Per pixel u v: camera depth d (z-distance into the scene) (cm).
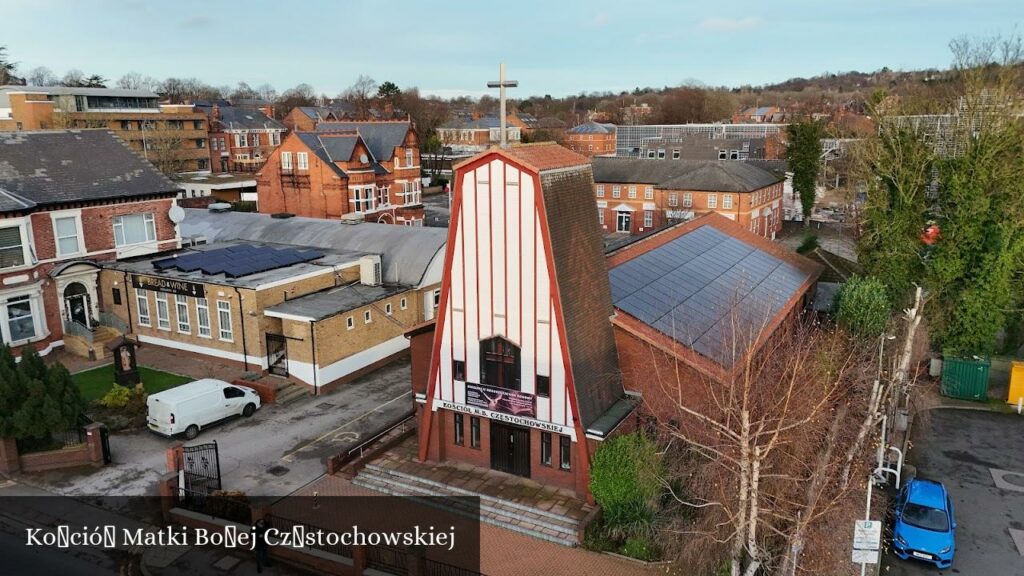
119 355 3269
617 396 2573
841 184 9262
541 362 2380
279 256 4097
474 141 14562
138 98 10019
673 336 2497
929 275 3891
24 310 3628
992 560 2241
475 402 2533
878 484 2655
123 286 3938
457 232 2448
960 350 3753
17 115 7425
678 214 7456
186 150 10125
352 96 18088
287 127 13112
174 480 2361
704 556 1900
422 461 2680
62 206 3775
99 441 2686
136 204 4153
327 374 3475
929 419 3288
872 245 4369
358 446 2758
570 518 2269
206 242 4834
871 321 3488
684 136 10544
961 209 3722
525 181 2294
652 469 2169
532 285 2347
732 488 1938
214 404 3022
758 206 7450
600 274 2562
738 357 2547
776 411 2138
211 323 3656
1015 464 2891
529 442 2500
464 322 2503
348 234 4625
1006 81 3975
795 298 3803
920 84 5803
